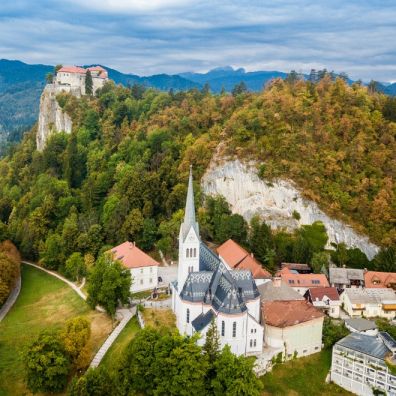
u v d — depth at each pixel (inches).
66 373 3494.1
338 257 5723.4
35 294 5718.5
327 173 6146.7
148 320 4281.5
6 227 7150.6
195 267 4192.9
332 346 4160.9
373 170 6220.5
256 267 5044.3
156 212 6707.7
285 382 3784.5
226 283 3855.8
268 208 6156.5
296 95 7332.7
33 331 4662.9
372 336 3993.6
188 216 4156.0
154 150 7780.5
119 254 5413.4
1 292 5201.8
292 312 4087.1
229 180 6530.5
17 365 4025.6
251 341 3838.6
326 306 4662.9
